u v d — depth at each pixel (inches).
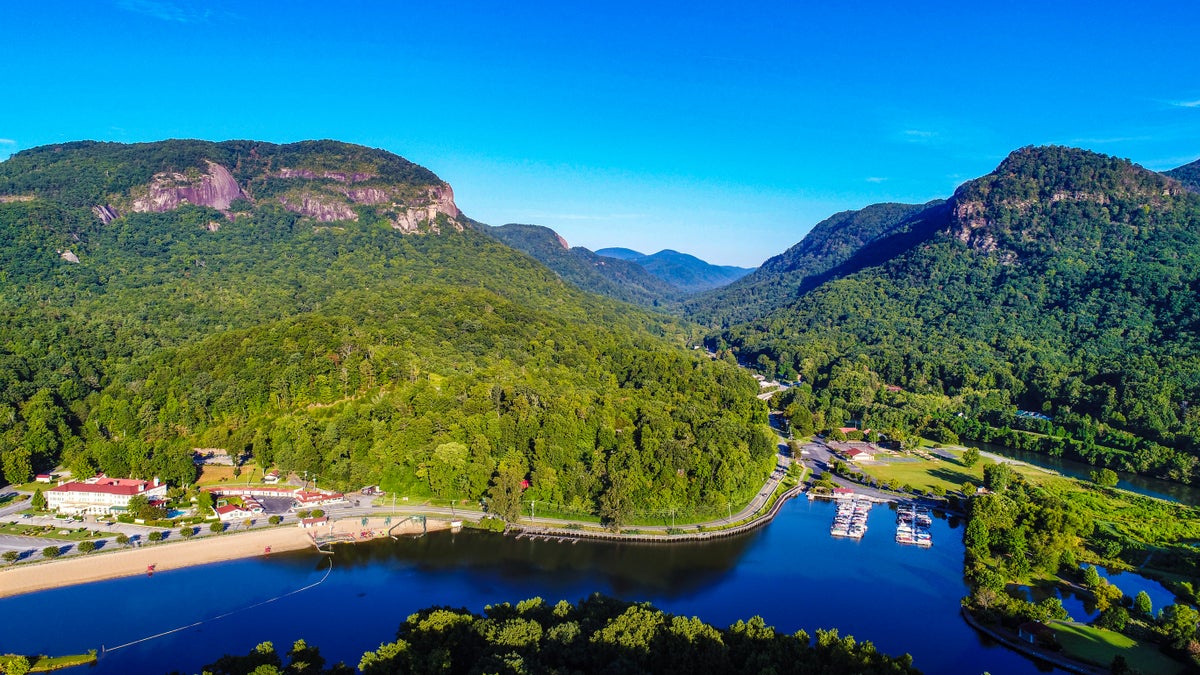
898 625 6525.6
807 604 6924.2
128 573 7145.7
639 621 5044.3
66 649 5816.9
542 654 4655.5
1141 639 6107.3
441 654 4564.5
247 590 6899.6
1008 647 6112.2
